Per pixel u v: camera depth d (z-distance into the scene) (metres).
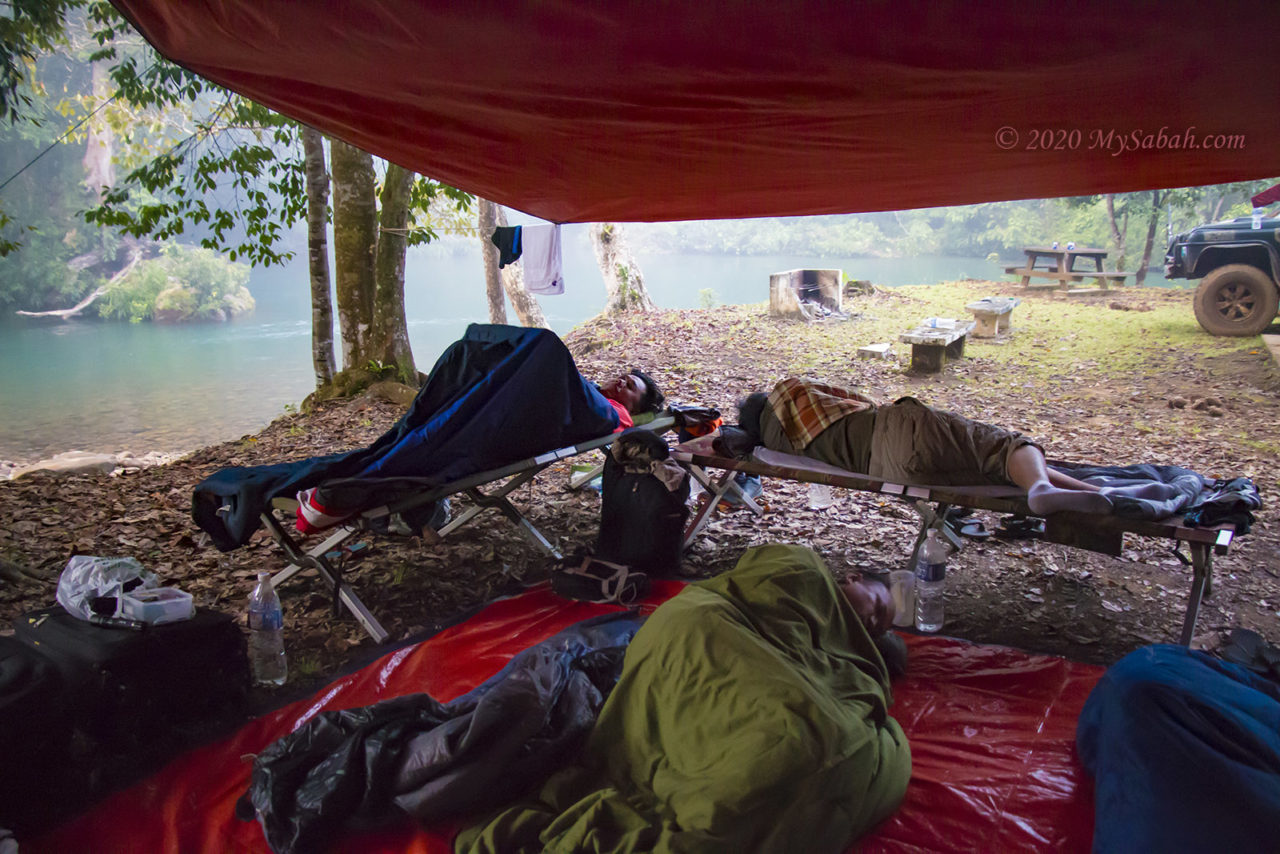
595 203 5.40
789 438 4.24
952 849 2.35
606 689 2.88
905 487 3.76
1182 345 9.41
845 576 3.28
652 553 4.16
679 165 4.16
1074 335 10.42
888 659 3.15
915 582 3.73
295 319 34.00
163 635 2.86
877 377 8.85
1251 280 9.34
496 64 2.70
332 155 8.39
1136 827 2.15
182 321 32.91
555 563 4.36
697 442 4.45
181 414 16.86
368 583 4.21
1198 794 2.08
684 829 2.17
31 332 30.16
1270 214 10.25
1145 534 3.24
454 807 2.36
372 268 8.75
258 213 8.98
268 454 7.03
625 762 2.51
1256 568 4.20
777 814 2.17
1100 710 2.54
